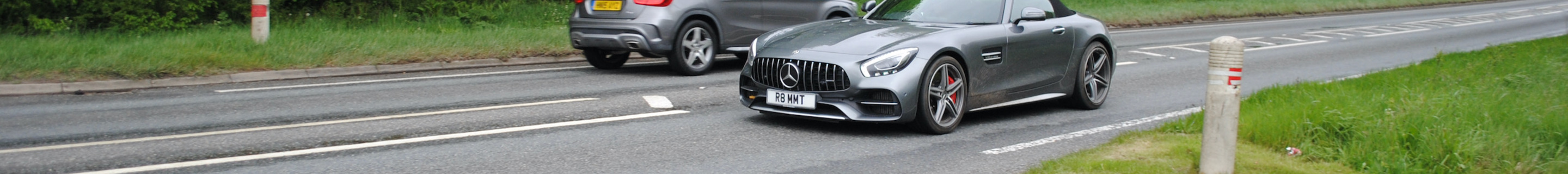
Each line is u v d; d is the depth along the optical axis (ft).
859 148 18.54
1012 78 21.71
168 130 20.56
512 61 36.88
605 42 31.68
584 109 23.97
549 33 43.27
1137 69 35.81
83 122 21.72
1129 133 19.49
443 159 17.38
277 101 25.50
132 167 16.56
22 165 16.71
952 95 20.39
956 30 20.62
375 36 39.88
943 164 17.12
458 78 31.32
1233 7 84.79
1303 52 45.16
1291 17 81.97
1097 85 24.91
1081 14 25.09
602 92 27.43
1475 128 18.67
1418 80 27.17
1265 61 40.42
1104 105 25.46
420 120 22.04
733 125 21.20
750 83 21.58
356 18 50.08
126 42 37.22
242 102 25.16
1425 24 69.87
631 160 17.46
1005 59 21.40
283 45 35.27
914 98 19.22
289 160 17.22
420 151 18.19
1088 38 23.85
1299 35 57.67
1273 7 87.04
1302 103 20.98
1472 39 56.03
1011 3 22.30
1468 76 27.96
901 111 19.19
